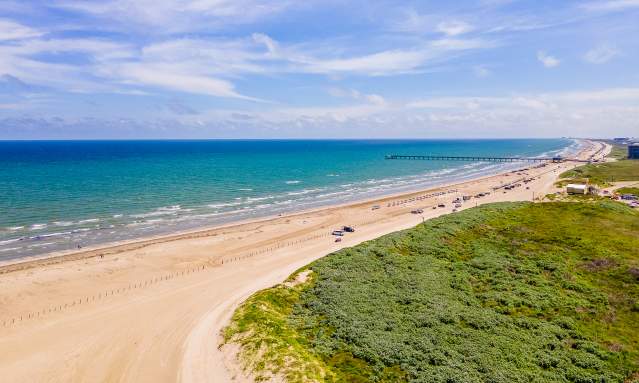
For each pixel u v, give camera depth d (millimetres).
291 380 28453
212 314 42562
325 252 64312
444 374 28906
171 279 54750
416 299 41531
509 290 44312
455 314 38344
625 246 58156
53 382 32188
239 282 52250
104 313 44250
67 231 78250
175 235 78312
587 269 50438
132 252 66562
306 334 35781
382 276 48406
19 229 78438
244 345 33875
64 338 38938
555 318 38344
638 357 32219
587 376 29594
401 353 31828
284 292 44750
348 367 30422
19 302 47219
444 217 76188
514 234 65188
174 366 33438
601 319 38531
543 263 51469
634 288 44625
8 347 37500
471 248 59000
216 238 75875
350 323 36656
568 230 66438
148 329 40188
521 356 31891
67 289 51188
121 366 33969
